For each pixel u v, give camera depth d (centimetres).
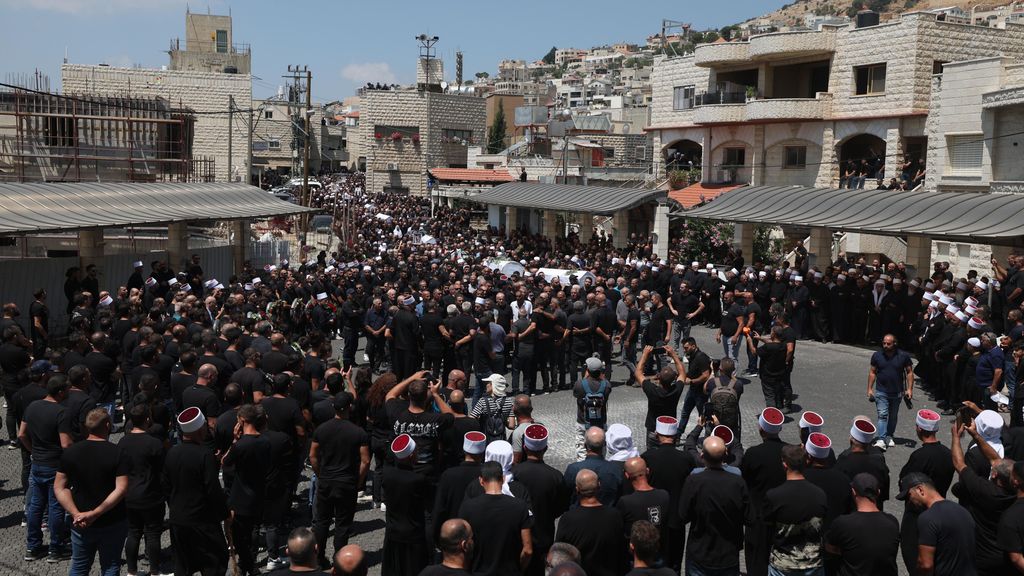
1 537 1010
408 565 832
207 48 9638
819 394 1775
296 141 8431
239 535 888
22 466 1149
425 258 3009
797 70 4566
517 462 907
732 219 2941
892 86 3991
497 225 4847
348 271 2338
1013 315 1540
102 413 820
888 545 682
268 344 1388
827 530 743
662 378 1220
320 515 921
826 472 800
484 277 2252
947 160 3409
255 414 886
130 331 1460
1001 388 1404
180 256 2802
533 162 6494
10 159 3338
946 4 19650
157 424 923
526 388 1783
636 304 2069
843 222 2564
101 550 820
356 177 8738
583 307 1772
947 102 3384
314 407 1030
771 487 826
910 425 1547
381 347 1945
